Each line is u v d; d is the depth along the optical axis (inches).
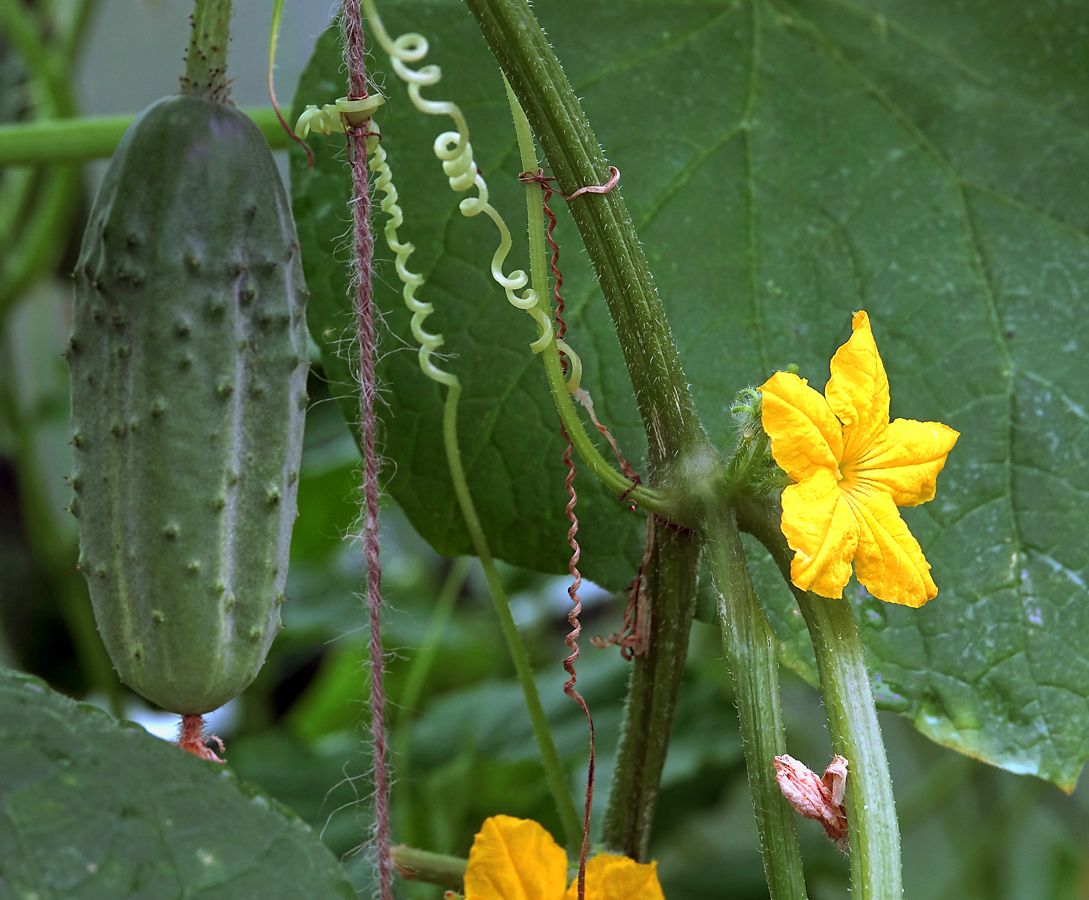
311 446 34.1
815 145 25.4
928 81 25.9
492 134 24.6
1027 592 24.3
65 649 42.2
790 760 20.9
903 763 48.9
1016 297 25.2
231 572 21.1
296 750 35.2
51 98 31.6
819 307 25.0
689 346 24.7
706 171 25.2
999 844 44.1
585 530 24.2
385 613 39.7
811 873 37.6
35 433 37.5
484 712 36.2
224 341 21.1
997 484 24.6
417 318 23.1
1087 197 25.6
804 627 23.8
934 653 24.1
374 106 21.1
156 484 20.9
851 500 20.7
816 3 26.0
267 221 21.3
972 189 25.5
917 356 25.0
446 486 24.3
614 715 35.0
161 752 20.9
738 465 21.2
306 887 20.6
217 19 21.3
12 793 20.2
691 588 22.1
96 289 21.1
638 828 22.7
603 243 21.5
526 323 24.3
